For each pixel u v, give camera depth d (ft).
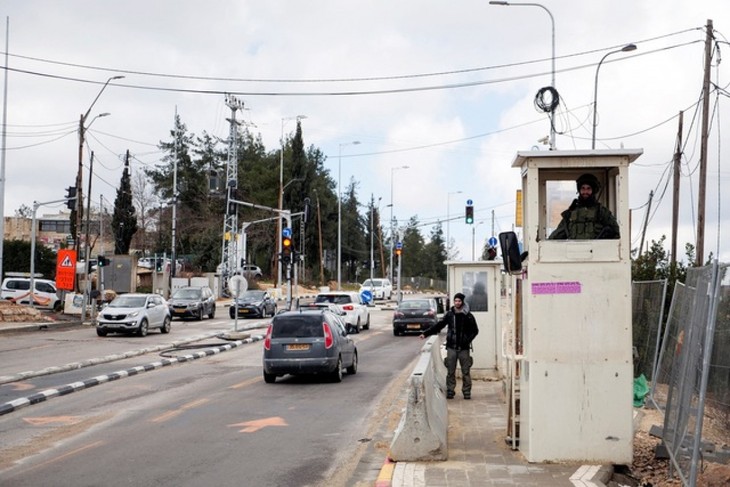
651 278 70.90
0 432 41.57
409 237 411.13
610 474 29.91
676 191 97.96
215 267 296.71
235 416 46.88
